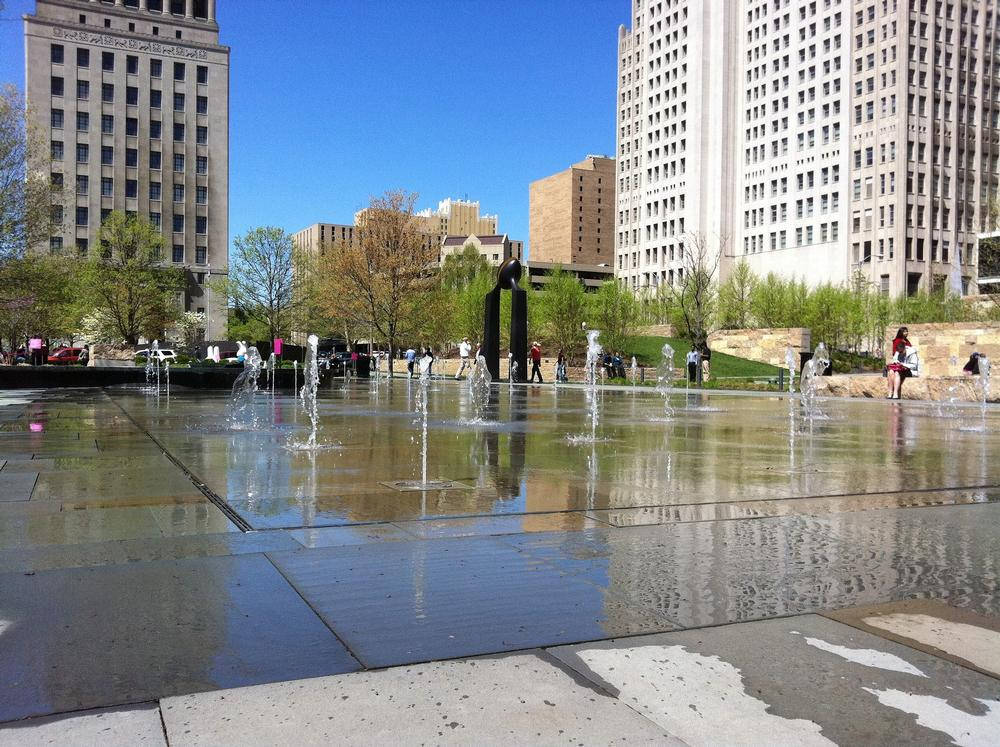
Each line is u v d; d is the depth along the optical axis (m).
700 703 2.38
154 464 7.30
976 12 91.19
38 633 2.85
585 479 6.71
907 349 23.20
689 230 107.12
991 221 43.69
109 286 50.41
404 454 8.34
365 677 2.52
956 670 2.65
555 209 160.88
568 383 37.38
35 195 28.45
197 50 77.38
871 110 88.62
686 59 109.12
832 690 2.49
